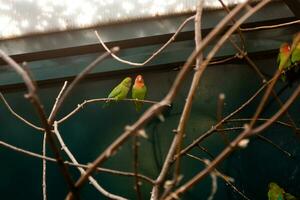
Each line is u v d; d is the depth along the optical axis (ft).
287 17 7.93
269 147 8.30
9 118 8.53
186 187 2.71
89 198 8.35
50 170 8.43
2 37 7.80
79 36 7.93
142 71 8.55
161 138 8.40
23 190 8.41
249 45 8.34
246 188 8.21
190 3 7.81
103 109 8.53
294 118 8.36
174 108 8.46
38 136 8.48
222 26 2.28
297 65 7.93
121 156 8.44
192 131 8.39
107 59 8.38
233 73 8.50
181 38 8.18
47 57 8.24
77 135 8.47
